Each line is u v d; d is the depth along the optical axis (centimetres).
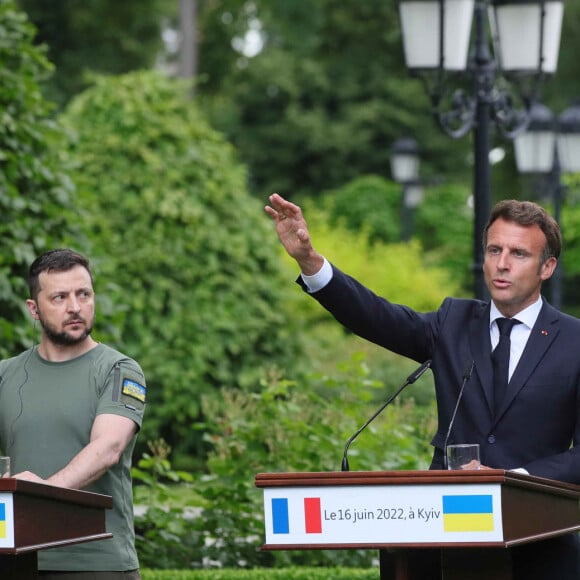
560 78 7606
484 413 1071
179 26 6831
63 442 1113
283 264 3444
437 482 916
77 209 2050
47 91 6119
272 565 1955
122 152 3297
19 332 1859
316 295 1110
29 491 930
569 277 5750
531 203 1081
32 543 937
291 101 7612
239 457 1947
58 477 1043
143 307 3222
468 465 958
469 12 2081
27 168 1927
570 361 1064
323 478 940
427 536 920
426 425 2039
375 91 7725
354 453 1898
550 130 3225
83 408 1116
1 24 1980
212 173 3338
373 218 6525
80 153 3288
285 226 1103
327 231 5162
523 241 1062
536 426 1057
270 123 7631
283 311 3381
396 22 7944
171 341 3253
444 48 2053
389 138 7656
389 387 3522
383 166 7625
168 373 3195
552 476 1019
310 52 7844
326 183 7544
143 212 3253
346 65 7731
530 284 1069
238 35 7581
